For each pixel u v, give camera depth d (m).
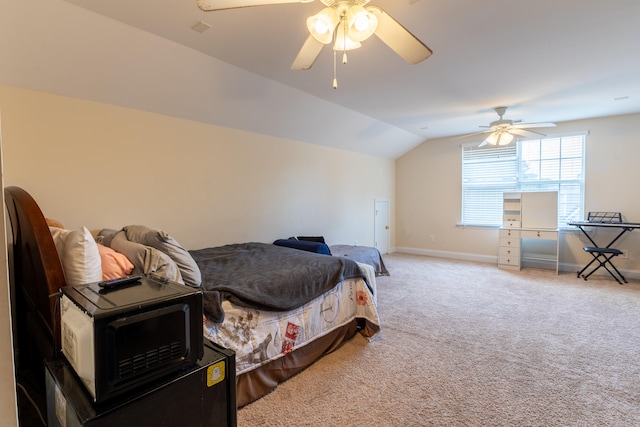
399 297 3.65
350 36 1.60
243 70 2.82
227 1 1.33
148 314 0.95
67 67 2.23
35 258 1.47
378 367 2.18
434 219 6.20
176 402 1.02
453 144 5.91
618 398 1.81
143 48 2.30
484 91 3.44
